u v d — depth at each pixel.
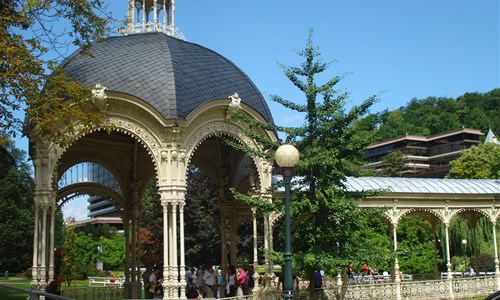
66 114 21.70
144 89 25.80
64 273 49.44
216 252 49.69
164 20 30.88
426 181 36.75
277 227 37.56
